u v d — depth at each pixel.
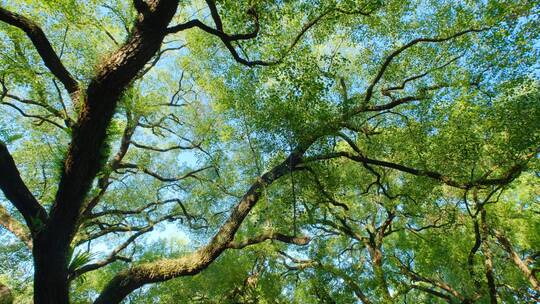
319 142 10.62
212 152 15.70
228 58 13.41
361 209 17.20
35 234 5.71
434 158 11.48
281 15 9.19
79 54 11.58
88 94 5.04
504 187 11.70
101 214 11.95
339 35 12.56
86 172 5.46
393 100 11.81
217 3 8.57
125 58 5.02
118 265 16.05
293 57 10.15
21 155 13.02
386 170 15.03
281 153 11.11
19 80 10.31
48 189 11.46
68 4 10.25
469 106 10.79
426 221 16.27
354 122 11.35
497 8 10.11
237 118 12.29
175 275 8.30
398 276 16.88
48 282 5.97
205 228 17.16
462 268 14.52
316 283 15.42
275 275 16.03
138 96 11.90
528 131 9.80
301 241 9.42
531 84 10.23
